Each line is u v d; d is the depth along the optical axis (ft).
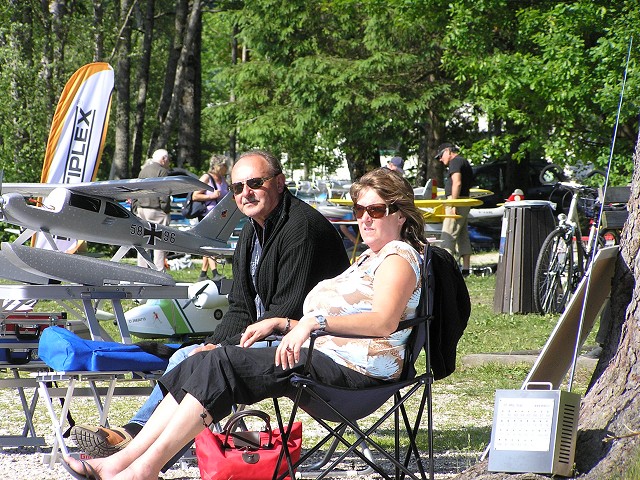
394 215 16.46
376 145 112.57
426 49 102.68
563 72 63.36
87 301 22.38
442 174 107.96
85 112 51.85
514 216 47.01
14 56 95.14
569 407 16.05
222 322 19.57
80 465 15.12
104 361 19.57
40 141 94.02
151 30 129.90
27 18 105.40
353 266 16.80
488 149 73.56
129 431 17.29
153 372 20.67
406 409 28.40
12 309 23.45
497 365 35.29
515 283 46.91
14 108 92.94
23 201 27.17
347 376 15.74
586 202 45.44
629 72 58.70
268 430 17.39
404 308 15.49
